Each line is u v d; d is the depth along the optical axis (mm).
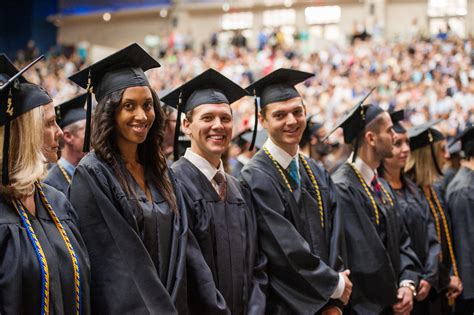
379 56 20547
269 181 3521
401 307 3914
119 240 2635
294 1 30047
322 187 3719
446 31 23719
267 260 3400
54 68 24109
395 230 4137
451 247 4781
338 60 20906
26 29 31609
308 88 17250
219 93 3332
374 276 3836
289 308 3359
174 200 2934
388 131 4180
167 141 4355
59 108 3766
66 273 2393
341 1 29328
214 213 3189
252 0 30734
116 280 2596
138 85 2836
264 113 3682
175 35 26875
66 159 3773
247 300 3189
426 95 14938
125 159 2887
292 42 25062
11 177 2379
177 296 2721
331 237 3631
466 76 16234
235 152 5980
